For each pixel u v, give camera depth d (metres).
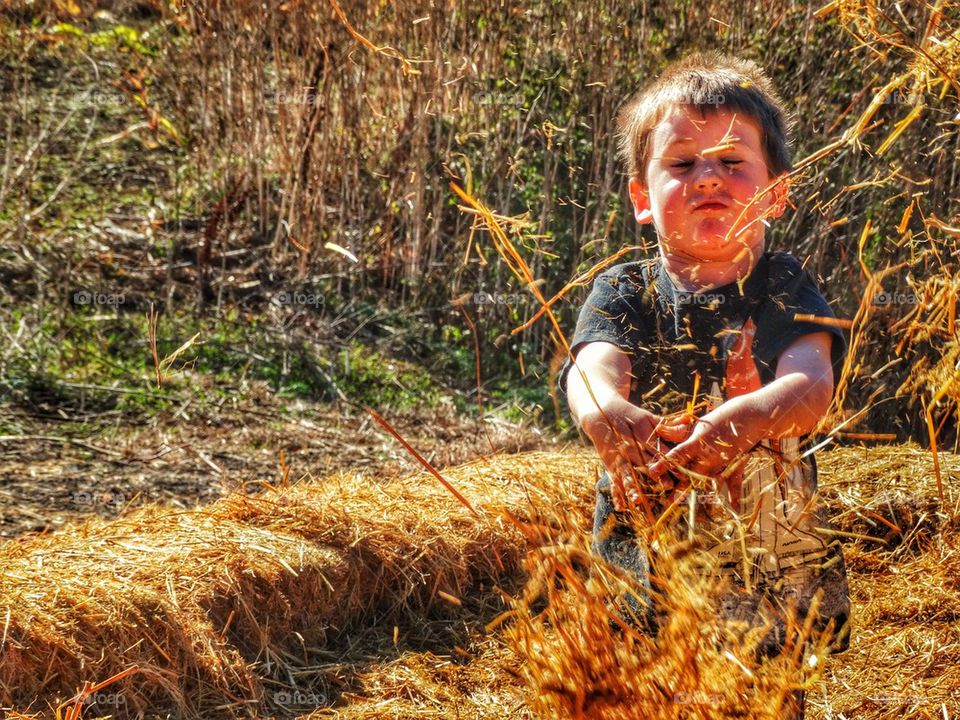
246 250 7.07
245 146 7.05
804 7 5.86
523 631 1.97
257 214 7.32
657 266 2.34
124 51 8.28
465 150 6.82
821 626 2.17
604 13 6.38
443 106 6.60
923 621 3.52
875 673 3.16
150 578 3.17
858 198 5.51
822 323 2.18
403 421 5.84
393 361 6.44
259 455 5.28
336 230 7.03
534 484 4.09
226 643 3.09
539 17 6.48
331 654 3.33
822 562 2.21
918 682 3.09
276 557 3.38
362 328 6.68
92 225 7.11
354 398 6.05
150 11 8.64
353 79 6.68
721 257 2.25
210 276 6.82
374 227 6.97
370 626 3.53
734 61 2.52
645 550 2.01
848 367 2.21
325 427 5.69
